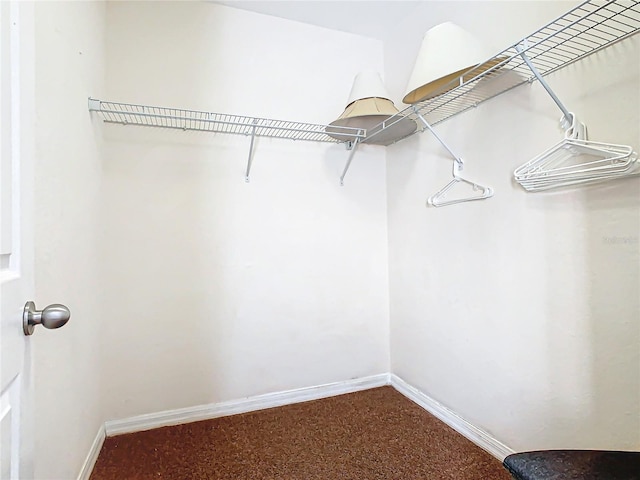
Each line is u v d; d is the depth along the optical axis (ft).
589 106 4.01
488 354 5.42
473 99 5.60
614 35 3.74
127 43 6.08
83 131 4.65
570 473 2.62
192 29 6.52
